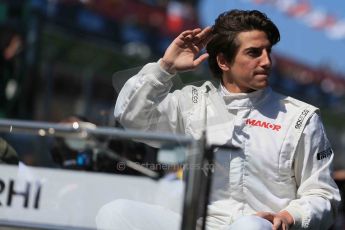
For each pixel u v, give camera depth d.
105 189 3.18
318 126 4.09
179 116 4.26
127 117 4.15
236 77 4.16
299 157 4.04
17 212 3.14
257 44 4.11
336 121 29.03
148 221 3.28
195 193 3.08
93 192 3.18
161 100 4.22
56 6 16.45
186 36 4.11
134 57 18.44
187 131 4.20
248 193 3.98
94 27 18.77
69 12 17.39
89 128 3.20
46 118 16.34
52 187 3.17
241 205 3.97
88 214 3.15
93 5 18.64
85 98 18.38
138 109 4.11
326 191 4.00
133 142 3.35
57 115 17.30
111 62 18.44
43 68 16.64
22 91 13.34
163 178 3.19
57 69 20.11
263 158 3.99
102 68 18.33
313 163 4.03
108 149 3.28
